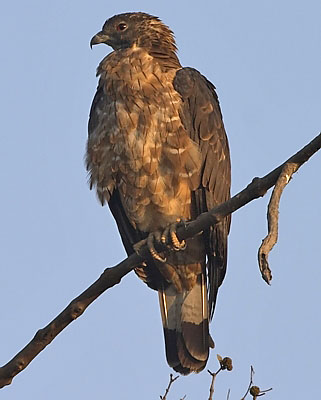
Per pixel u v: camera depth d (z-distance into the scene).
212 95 13.91
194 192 13.29
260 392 9.36
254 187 9.35
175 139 12.98
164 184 13.08
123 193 13.39
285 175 8.68
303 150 8.72
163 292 13.71
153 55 13.93
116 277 10.30
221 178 13.48
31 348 10.02
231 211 9.91
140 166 13.02
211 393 9.32
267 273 8.00
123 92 13.06
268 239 8.12
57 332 10.13
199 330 13.52
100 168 13.40
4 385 10.08
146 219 13.45
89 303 10.32
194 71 13.67
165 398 9.31
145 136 12.93
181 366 13.36
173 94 13.13
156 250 12.33
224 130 13.83
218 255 13.40
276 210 8.37
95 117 13.51
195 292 13.61
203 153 13.22
